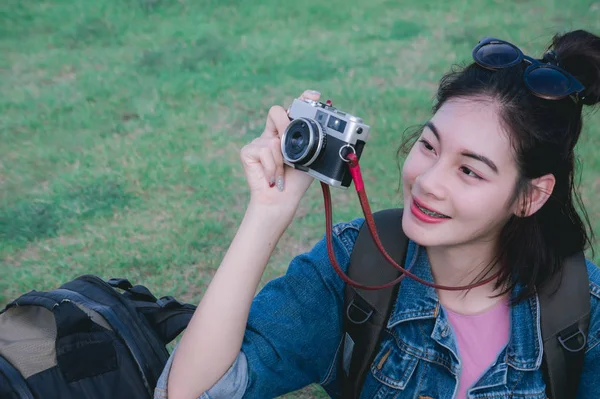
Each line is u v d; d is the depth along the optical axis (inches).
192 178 202.8
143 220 181.6
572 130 57.8
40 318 74.0
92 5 388.2
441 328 61.6
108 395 68.3
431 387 62.6
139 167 208.4
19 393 65.2
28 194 195.3
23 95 269.3
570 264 61.4
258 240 58.9
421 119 235.9
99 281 79.0
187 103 259.9
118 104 259.4
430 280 63.0
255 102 258.5
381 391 63.9
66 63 307.1
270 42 327.0
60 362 67.1
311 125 56.2
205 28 350.0
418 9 368.5
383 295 62.2
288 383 63.5
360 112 243.3
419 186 56.7
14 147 225.0
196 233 173.9
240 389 59.2
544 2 362.0
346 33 337.7
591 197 181.9
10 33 346.0
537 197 57.8
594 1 356.8
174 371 58.8
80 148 224.2
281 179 58.8
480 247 61.2
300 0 390.0
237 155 218.7
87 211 185.3
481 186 55.7
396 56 303.3
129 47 327.9
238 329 58.1
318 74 285.3
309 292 63.6
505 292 61.8
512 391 61.4
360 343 62.7
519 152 55.2
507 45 57.4
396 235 64.3
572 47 58.1
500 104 55.2
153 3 387.9
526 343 60.9
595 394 62.2
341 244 65.1
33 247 171.5
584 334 60.3
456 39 319.3
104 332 70.3
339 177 57.5
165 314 81.0
